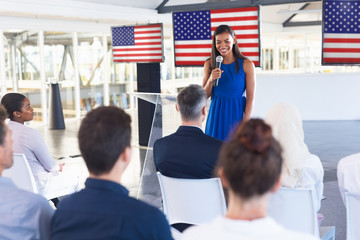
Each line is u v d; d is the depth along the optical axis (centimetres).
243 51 555
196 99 229
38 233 142
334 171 538
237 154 95
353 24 508
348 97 979
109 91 1222
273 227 96
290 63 1592
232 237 95
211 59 338
